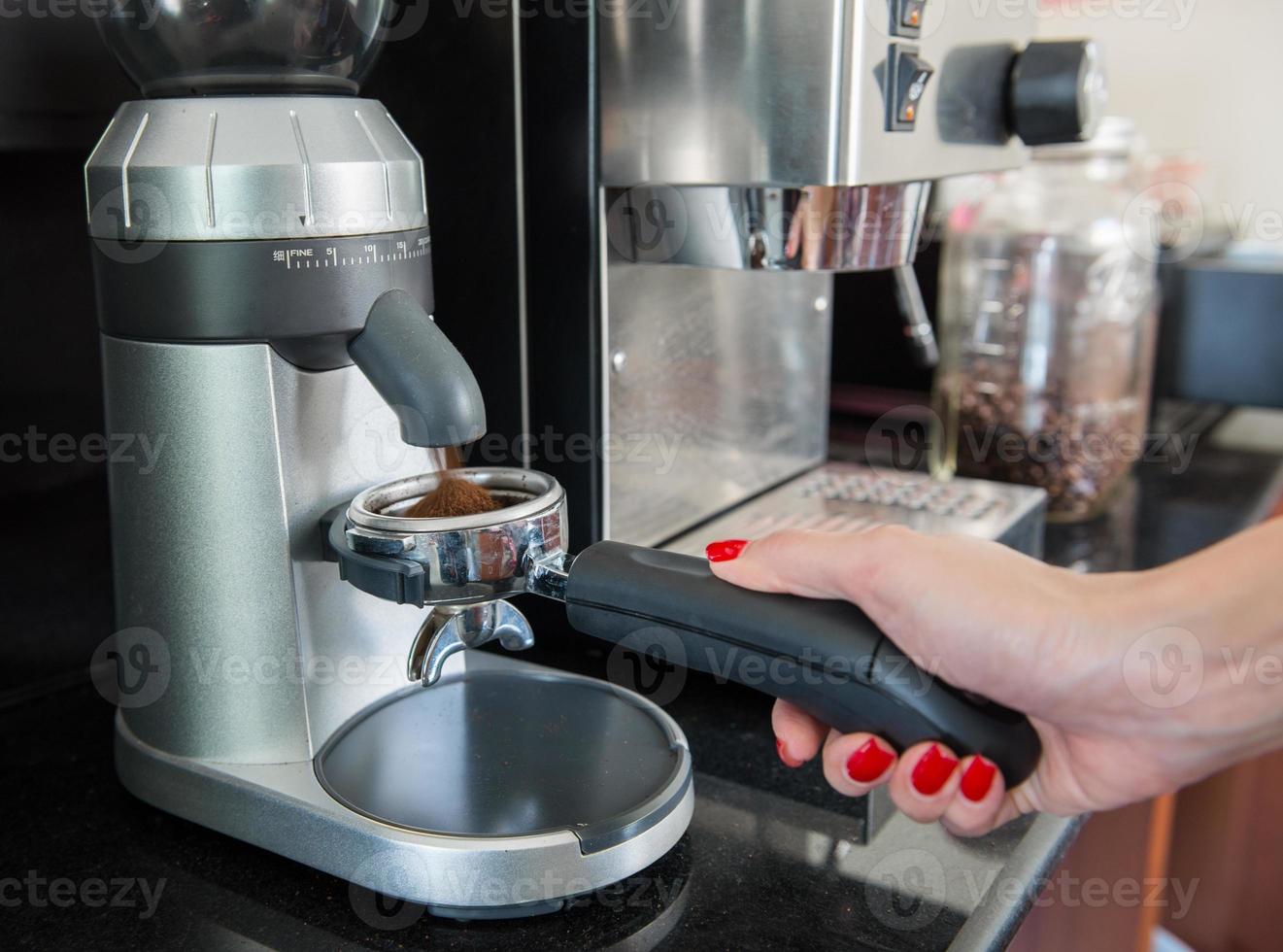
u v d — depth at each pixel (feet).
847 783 1.40
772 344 2.68
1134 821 2.47
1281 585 1.32
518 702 1.88
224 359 1.54
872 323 3.62
